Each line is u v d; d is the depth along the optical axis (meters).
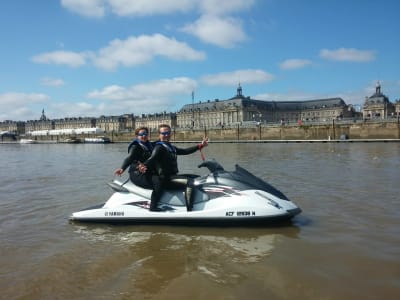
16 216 8.43
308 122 89.44
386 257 5.28
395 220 7.32
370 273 4.71
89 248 5.93
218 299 4.04
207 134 108.62
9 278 4.75
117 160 29.34
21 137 177.12
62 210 9.02
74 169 20.78
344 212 8.09
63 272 4.91
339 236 6.33
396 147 42.12
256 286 4.35
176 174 7.73
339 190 10.95
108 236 6.63
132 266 5.07
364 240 6.08
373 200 9.32
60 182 14.52
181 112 187.12
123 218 7.36
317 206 8.73
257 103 170.88
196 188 7.41
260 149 44.19
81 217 7.60
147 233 6.75
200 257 5.38
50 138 161.50
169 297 4.11
